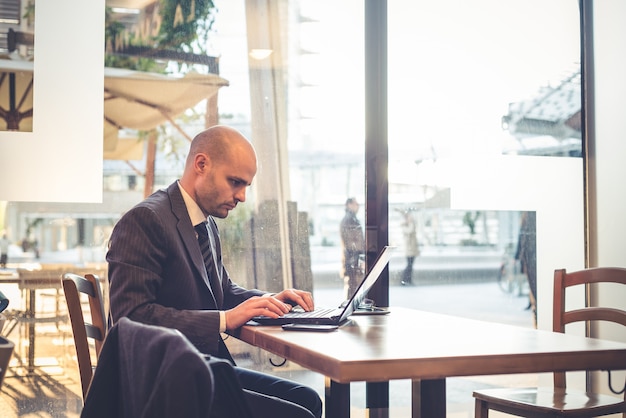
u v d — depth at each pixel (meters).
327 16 3.57
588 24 3.96
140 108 3.28
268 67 3.48
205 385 1.26
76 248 3.19
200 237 2.31
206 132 2.29
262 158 3.46
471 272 3.76
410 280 3.67
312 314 2.18
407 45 3.68
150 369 1.33
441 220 3.72
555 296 2.74
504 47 3.84
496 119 3.82
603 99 3.94
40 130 3.15
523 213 3.85
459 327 2.09
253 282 3.44
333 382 2.15
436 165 3.72
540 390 2.64
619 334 3.84
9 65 3.13
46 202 3.15
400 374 1.48
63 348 3.15
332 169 3.57
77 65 3.20
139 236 2.08
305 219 3.52
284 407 2.00
